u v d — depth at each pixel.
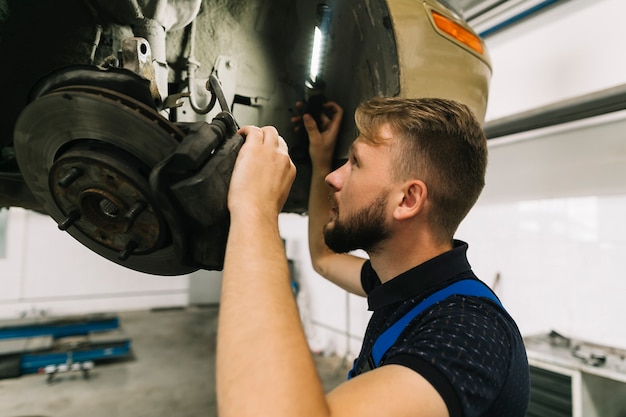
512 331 0.48
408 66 0.85
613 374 1.73
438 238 0.58
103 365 3.64
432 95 0.88
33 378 3.31
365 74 0.95
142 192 0.40
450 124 0.54
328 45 1.05
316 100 1.04
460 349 0.39
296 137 1.09
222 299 0.37
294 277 4.84
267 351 0.33
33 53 0.77
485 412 0.43
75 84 0.42
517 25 2.53
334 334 4.08
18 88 0.76
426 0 0.91
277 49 1.10
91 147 0.41
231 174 0.43
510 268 2.62
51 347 3.74
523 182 2.57
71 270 5.41
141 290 5.89
